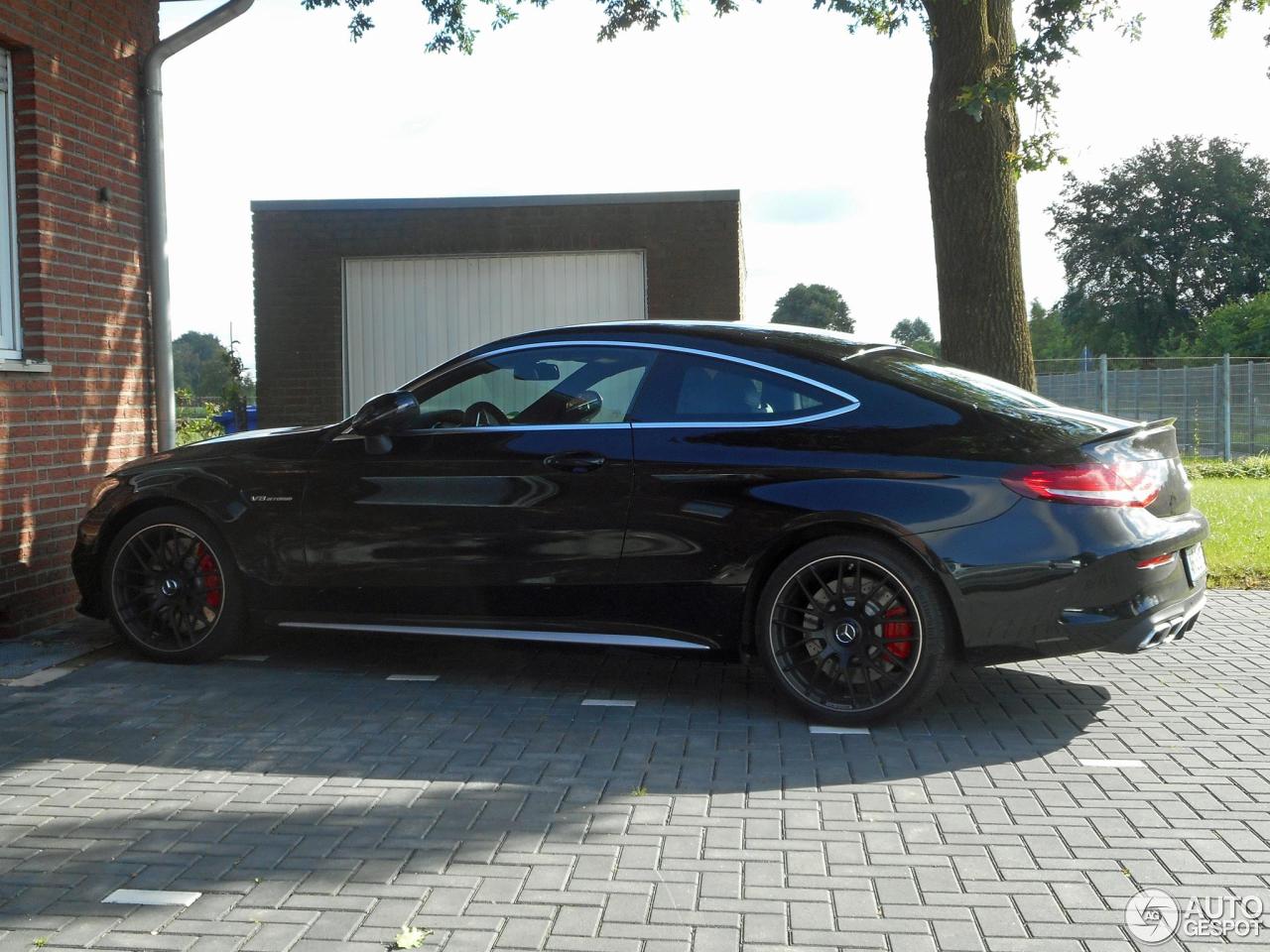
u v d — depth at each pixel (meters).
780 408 5.30
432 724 5.14
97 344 7.74
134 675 5.99
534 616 5.62
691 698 5.58
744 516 5.20
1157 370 24.91
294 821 3.97
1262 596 8.16
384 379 15.24
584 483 5.48
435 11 14.21
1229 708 5.34
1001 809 4.08
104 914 3.26
